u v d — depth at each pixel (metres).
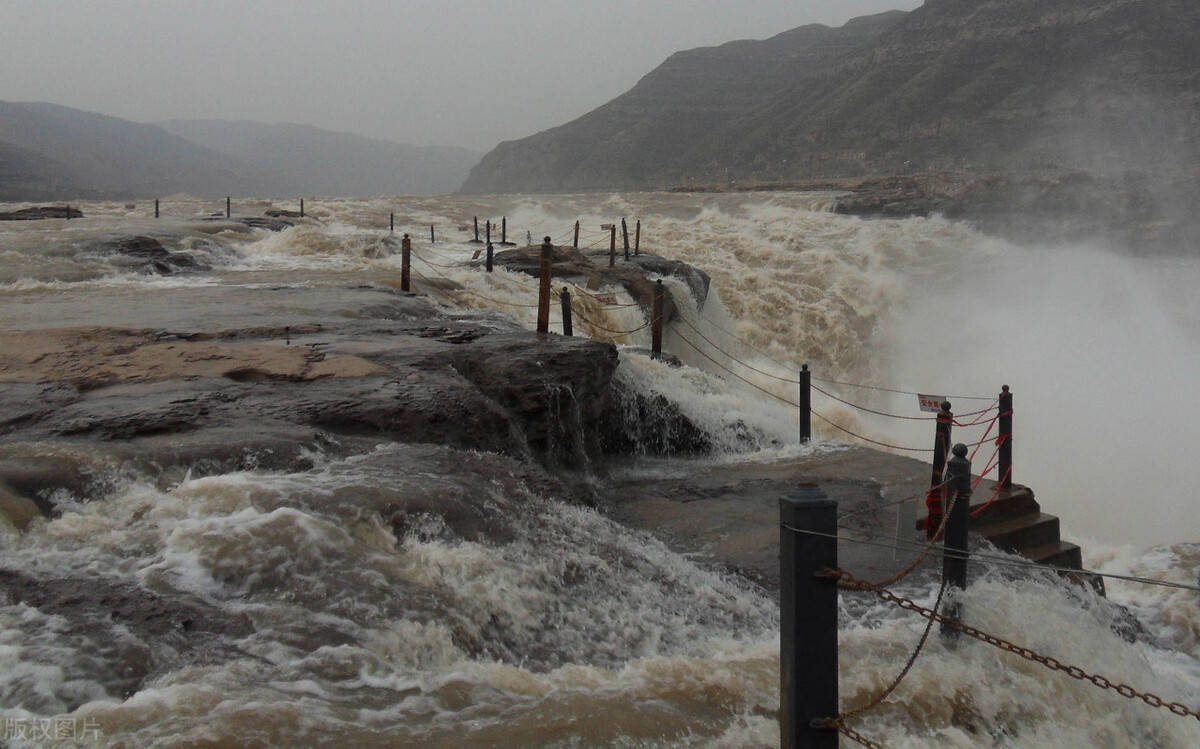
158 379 10.12
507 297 22.23
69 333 12.61
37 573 5.65
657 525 10.30
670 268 28.91
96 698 4.50
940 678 6.13
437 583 6.23
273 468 7.82
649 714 5.04
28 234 26.31
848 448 14.14
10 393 9.32
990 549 9.30
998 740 5.77
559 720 4.80
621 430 14.20
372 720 4.57
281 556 6.05
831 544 4.59
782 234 52.78
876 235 52.94
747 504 11.16
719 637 6.89
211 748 4.09
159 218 39.19
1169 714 6.57
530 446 11.45
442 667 5.41
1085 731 6.16
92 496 6.87
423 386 10.39
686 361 26.81
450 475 8.23
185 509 6.66
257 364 10.85
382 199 88.31
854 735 4.51
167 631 5.13
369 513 6.82
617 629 6.58
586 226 59.12
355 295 18.52
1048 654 6.70
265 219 38.69
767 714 5.32
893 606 7.78
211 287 20.19
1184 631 9.26
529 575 6.78
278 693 4.66
